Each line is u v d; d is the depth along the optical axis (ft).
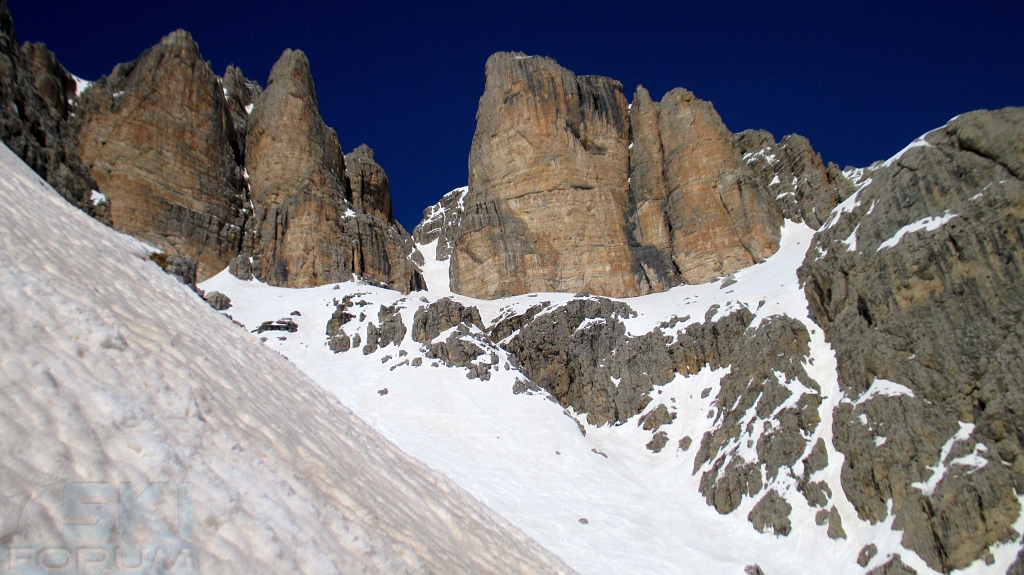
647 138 291.58
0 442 13.91
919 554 88.43
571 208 268.41
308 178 290.97
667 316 184.75
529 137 283.79
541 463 131.13
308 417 36.09
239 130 313.73
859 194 145.38
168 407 21.04
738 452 123.44
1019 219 104.06
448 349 176.76
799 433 117.08
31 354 18.01
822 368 126.72
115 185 238.48
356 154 361.10
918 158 124.57
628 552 101.50
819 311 135.44
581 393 175.01
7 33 114.62
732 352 152.76
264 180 292.40
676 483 128.88
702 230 253.03
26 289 21.71
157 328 30.27
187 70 279.08
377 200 352.08
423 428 141.38
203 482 17.93
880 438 103.04
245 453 22.02
